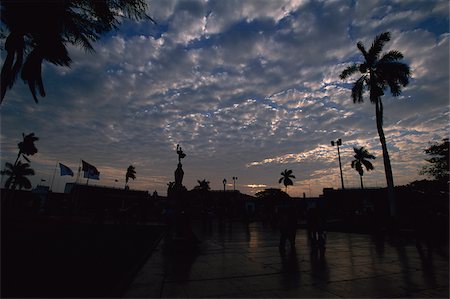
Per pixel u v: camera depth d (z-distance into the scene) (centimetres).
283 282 554
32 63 1496
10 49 1250
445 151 2628
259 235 1577
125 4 1244
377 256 875
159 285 518
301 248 1051
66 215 3102
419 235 1066
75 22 1404
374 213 1994
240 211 4875
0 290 414
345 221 2248
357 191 4303
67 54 1563
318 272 645
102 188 5206
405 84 2305
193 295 463
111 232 1470
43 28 1333
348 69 2512
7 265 586
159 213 3133
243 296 464
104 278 507
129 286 504
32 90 1581
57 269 566
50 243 957
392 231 1606
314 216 1087
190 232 1042
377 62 2431
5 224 1577
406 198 3066
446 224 1062
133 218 2239
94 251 819
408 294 484
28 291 415
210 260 786
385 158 2278
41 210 3123
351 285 537
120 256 754
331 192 4769
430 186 2739
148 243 1052
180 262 748
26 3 1212
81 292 421
